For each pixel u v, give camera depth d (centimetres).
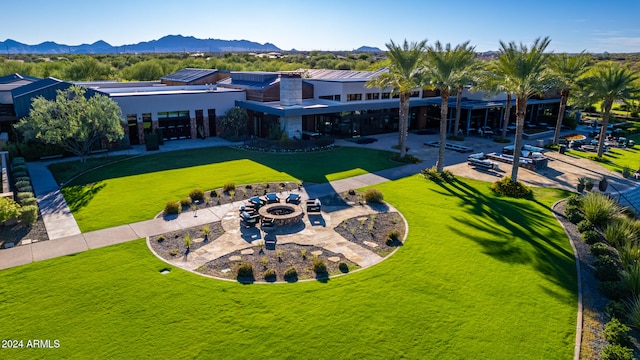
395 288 1509
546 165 3309
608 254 1772
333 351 1181
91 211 2220
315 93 4819
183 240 1894
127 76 8612
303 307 1384
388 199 2502
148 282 1522
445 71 2770
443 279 1577
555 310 1397
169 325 1280
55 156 3359
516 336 1259
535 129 5169
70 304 1377
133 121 3938
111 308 1359
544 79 2486
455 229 2059
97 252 1755
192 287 1495
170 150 3750
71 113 3020
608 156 3772
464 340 1235
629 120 6166
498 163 3456
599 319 1361
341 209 2323
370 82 3638
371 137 4575
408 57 3156
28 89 3794
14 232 1941
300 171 3095
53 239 1875
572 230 2069
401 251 1812
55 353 1152
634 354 1190
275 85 4422
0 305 1366
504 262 1720
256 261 1706
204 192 2564
